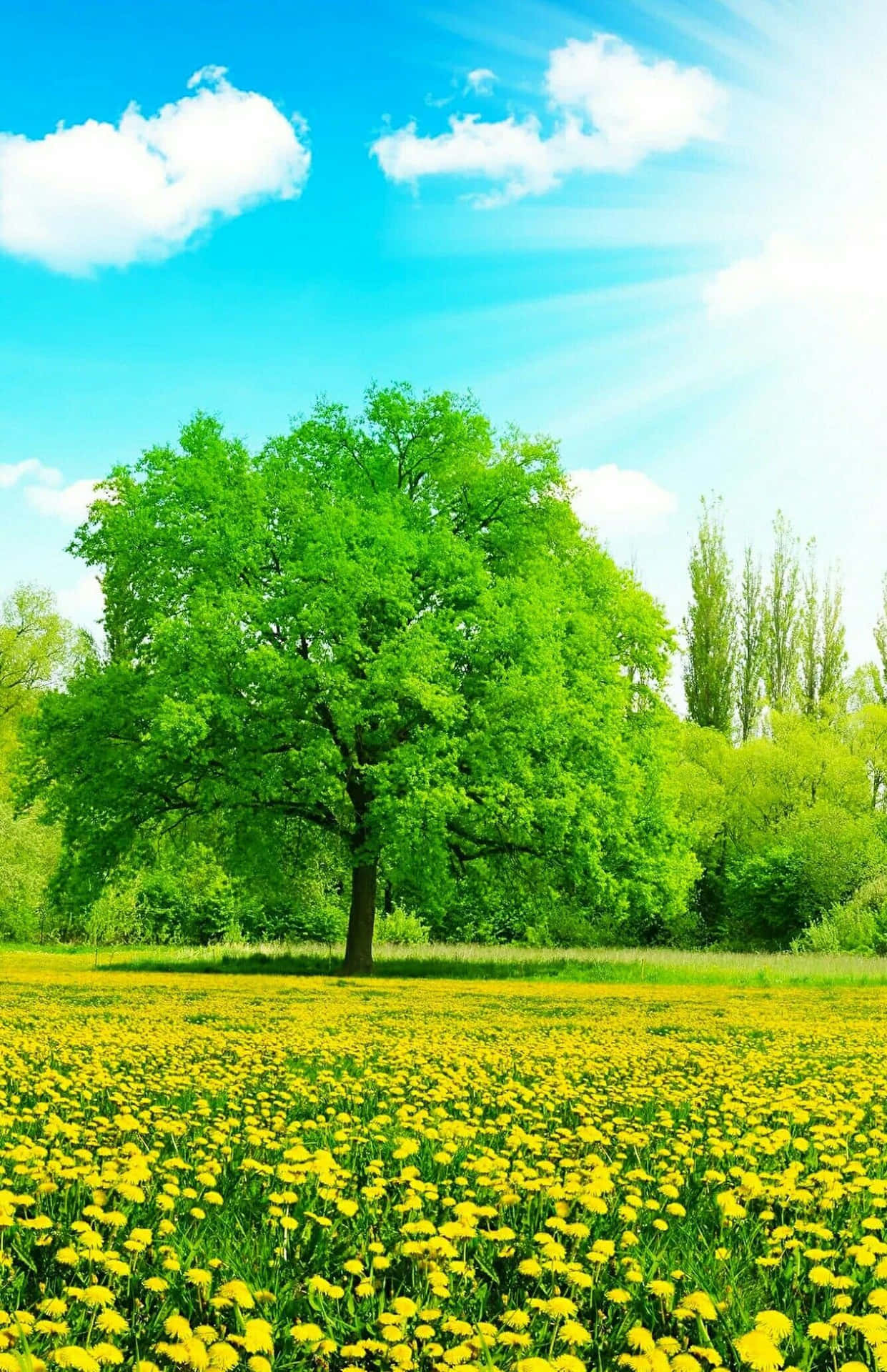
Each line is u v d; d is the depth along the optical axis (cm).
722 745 4481
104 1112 524
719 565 5200
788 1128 503
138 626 2414
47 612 4462
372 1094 578
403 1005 1395
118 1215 312
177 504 2323
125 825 2392
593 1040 938
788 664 5216
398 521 2314
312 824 2575
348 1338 261
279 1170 370
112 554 2398
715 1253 321
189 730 2033
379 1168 396
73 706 2312
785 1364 245
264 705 2200
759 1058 791
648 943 3881
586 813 2306
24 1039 824
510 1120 518
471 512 2559
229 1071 672
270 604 2259
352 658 2241
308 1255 315
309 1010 1249
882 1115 545
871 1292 281
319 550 2230
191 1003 1337
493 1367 228
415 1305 261
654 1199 383
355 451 2575
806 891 3759
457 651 2275
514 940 3734
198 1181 382
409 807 2059
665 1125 519
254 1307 266
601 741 2386
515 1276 302
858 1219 360
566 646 2442
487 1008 1362
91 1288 249
